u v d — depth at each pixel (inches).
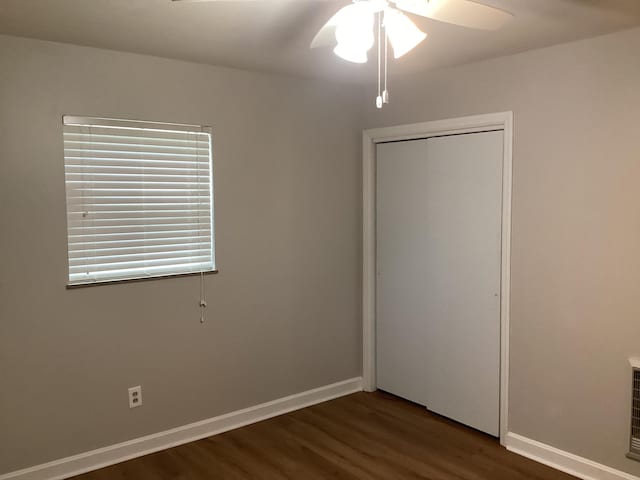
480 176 131.0
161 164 124.3
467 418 138.4
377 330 162.9
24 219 108.0
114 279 119.3
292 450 127.0
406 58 123.6
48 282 111.3
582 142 110.5
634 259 104.7
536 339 120.8
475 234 133.0
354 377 164.9
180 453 125.4
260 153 139.2
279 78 141.2
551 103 114.7
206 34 103.4
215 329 134.8
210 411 135.3
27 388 110.4
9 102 105.1
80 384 116.3
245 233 138.0
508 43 111.3
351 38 71.7
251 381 142.3
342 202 157.0
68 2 85.6
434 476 115.3
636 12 91.6
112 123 116.1
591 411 112.6
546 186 116.9
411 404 154.0
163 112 123.0
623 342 107.2
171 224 127.1
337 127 153.9
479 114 128.2
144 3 85.9
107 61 115.0
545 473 116.3
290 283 147.8
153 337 125.3
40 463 112.7
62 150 111.2
